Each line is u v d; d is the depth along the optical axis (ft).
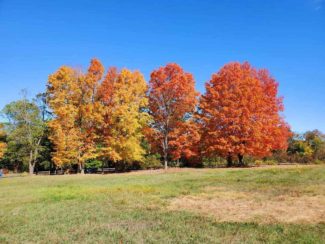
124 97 111.86
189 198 43.86
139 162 142.10
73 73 115.14
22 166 186.39
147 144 145.59
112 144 110.73
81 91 115.55
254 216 31.50
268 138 107.55
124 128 109.50
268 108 114.11
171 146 124.16
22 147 157.58
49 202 44.47
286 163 145.38
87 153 111.75
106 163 162.50
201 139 117.91
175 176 81.41
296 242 22.86
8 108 149.18
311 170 75.20
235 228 27.14
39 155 153.79
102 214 34.53
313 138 184.85
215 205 38.11
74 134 111.04
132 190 53.42
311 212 31.81
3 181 88.69
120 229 27.66
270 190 47.26
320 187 47.52
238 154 118.83
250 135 107.55
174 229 27.32
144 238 24.86
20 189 64.08
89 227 28.81
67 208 38.78
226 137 110.11
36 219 33.35
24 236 26.81
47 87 114.62
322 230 25.44
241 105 108.99
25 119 147.54
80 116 114.32
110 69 115.75
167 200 43.01
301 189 46.50
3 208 41.09
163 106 120.37
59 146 110.01
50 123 111.86
